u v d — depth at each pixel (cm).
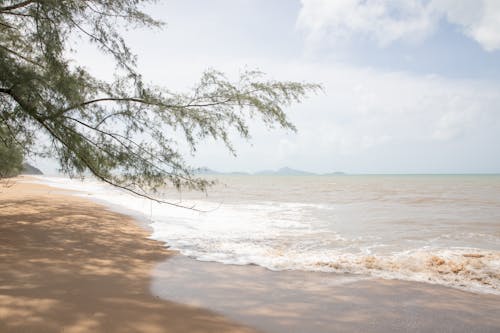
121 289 404
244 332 304
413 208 1574
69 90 550
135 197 1906
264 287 440
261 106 662
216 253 645
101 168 619
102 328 293
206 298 391
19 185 2247
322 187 4281
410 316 351
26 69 547
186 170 671
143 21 637
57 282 412
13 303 335
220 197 2255
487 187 4069
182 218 1144
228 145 688
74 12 573
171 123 655
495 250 702
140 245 676
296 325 324
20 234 668
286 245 746
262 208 1560
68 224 825
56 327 289
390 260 601
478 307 379
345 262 583
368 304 384
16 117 538
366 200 2075
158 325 308
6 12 573
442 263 577
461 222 1121
